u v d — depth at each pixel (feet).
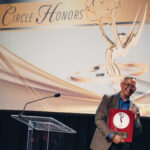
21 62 19.40
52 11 19.31
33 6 19.74
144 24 17.51
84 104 17.93
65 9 19.10
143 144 17.28
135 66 17.29
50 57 18.93
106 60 17.89
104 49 18.02
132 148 17.19
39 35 19.34
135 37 17.56
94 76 17.97
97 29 18.31
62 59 18.70
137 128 13.56
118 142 12.93
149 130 17.31
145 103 16.75
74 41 18.63
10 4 20.17
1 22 20.12
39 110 18.57
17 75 19.33
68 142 18.38
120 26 17.92
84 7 18.78
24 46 19.51
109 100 14.03
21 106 18.94
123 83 14.25
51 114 18.43
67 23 18.90
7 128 19.74
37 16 19.56
